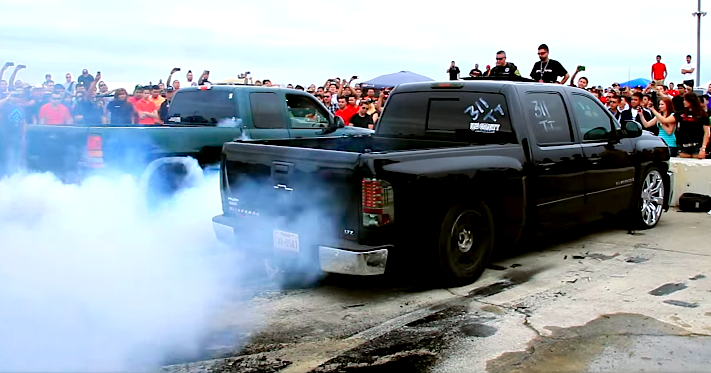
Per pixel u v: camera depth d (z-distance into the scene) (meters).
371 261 4.23
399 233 4.36
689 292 4.78
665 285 4.97
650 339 3.86
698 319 4.20
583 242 6.49
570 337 3.90
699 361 3.54
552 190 5.59
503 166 5.07
